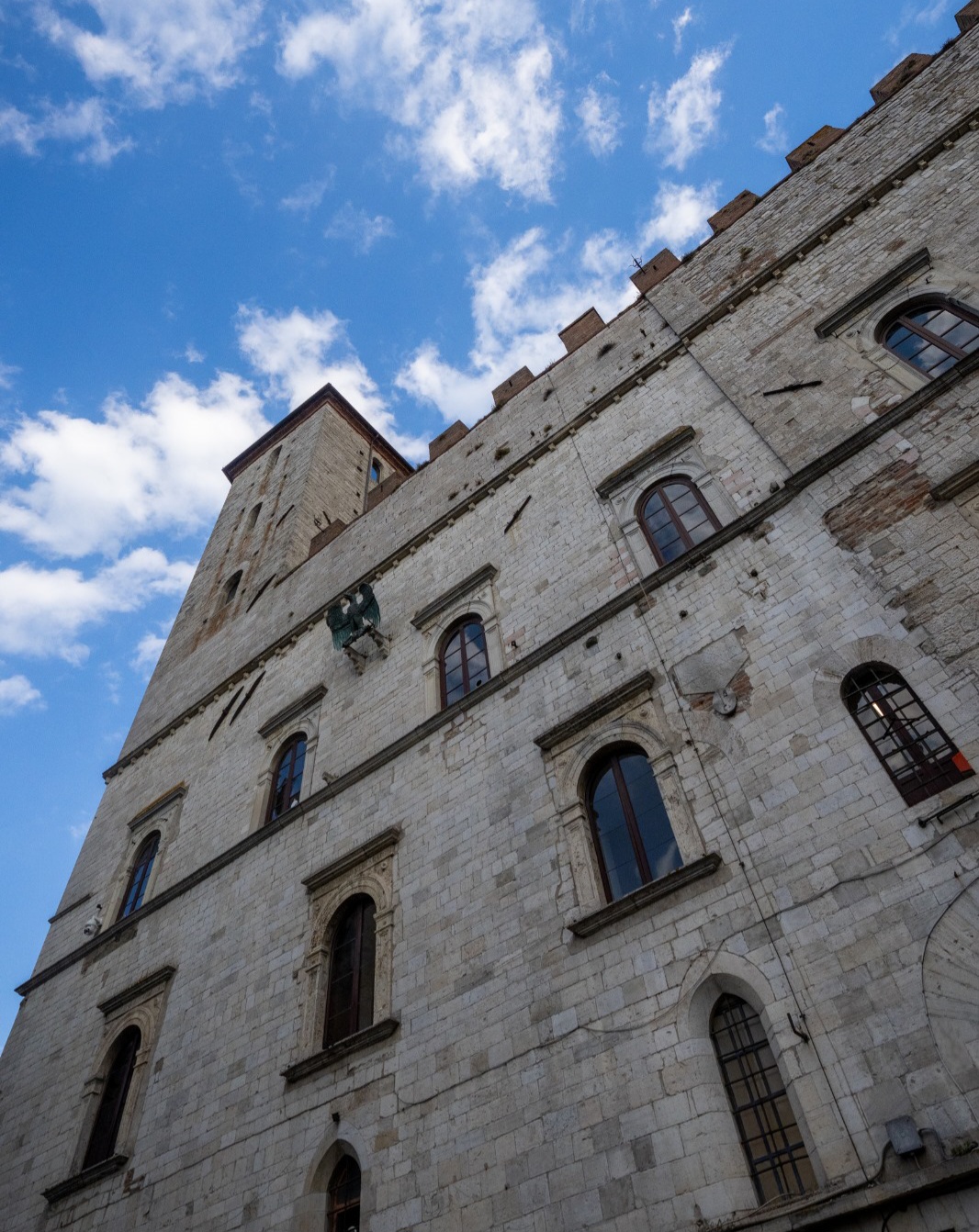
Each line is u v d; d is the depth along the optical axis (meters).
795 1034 11.27
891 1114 10.09
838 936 11.70
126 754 33.00
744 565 16.83
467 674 21.50
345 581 29.31
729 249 26.00
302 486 42.97
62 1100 21.44
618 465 22.45
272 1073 17.06
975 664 12.69
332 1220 14.42
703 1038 12.17
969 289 17.69
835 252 21.95
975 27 23.25
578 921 14.20
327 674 26.11
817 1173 10.36
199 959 21.12
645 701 16.28
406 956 16.50
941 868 11.45
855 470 16.41
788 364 20.17
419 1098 14.39
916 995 10.73
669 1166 11.30
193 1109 17.97
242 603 36.19
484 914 15.86
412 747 20.41
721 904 13.01
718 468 19.59
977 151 20.45
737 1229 10.34
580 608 19.73
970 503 14.37
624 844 15.20
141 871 27.09
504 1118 13.17
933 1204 9.41
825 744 13.54
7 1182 20.59
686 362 23.45
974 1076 9.84
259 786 24.70
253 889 21.33
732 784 14.14
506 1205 12.32
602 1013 13.19
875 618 14.27
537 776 17.06
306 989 17.88
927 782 12.37
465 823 17.64
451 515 26.58
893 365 18.00
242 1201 15.55
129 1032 21.67
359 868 19.00
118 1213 17.47
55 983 25.48
